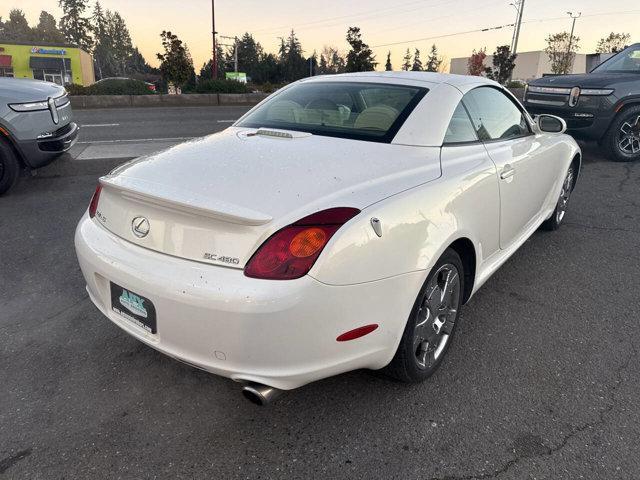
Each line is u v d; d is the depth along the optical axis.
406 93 2.76
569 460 2.00
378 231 1.90
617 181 6.44
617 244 4.34
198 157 2.32
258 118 2.98
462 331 2.95
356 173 2.11
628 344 2.83
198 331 1.84
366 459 2.02
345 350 1.93
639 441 2.10
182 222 1.92
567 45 44.88
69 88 18.61
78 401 2.34
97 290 2.22
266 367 1.83
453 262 2.40
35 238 4.32
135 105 18.73
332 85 3.06
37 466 1.97
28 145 5.44
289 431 2.17
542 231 4.66
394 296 2.00
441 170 2.37
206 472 1.95
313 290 1.76
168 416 2.25
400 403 2.33
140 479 1.92
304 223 1.79
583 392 2.41
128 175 2.20
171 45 26.25
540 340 2.86
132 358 2.67
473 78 3.11
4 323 2.99
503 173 2.85
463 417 2.24
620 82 7.27
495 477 1.93
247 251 1.79
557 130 3.66
